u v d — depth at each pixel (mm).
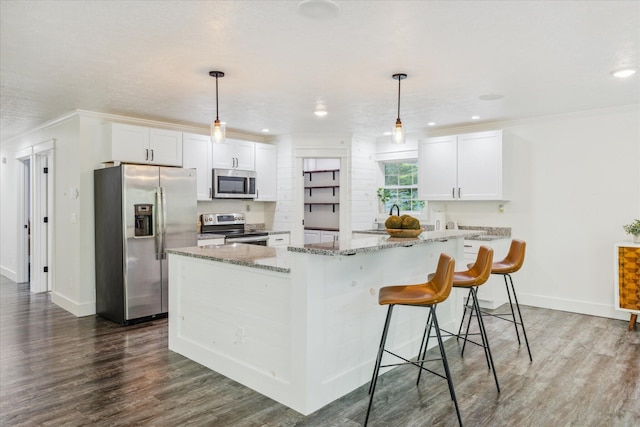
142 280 4461
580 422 2418
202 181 5523
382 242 2785
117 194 4398
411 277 3467
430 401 2674
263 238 5930
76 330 4160
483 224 5594
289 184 6363
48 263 5984
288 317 2637
